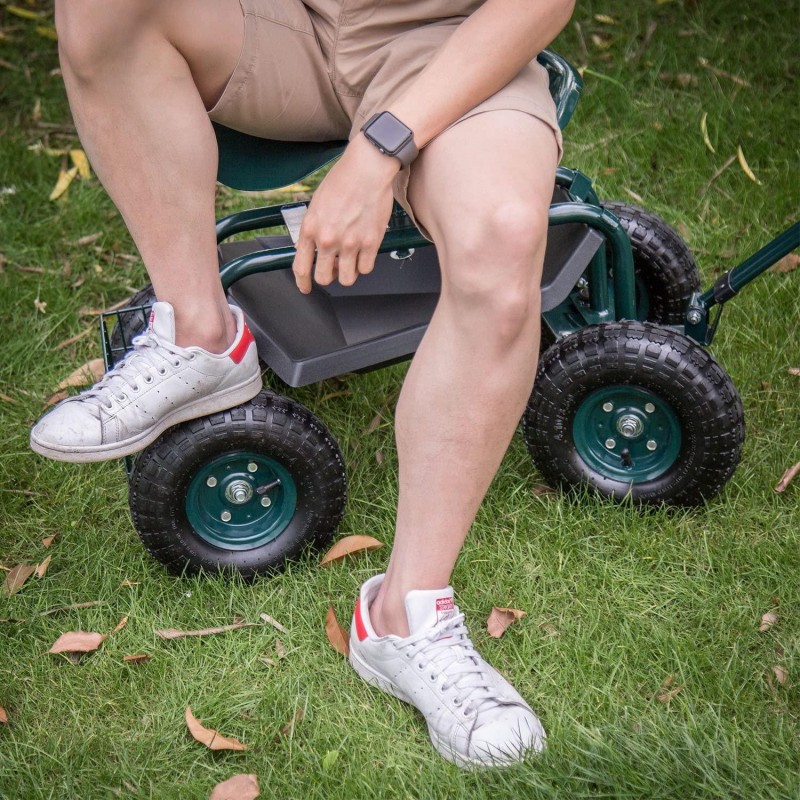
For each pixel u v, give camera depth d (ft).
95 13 4.43
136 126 4.72
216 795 4.62
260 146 5.48
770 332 7.31
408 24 4.98
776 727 4.85
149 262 5.04
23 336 7.70
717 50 10.46
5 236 8.66
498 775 4.62
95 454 5.12
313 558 5.87
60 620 5.68
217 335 5.18
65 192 9.15
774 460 6.42
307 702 5.07
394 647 4.86
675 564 5.78
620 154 9.29
